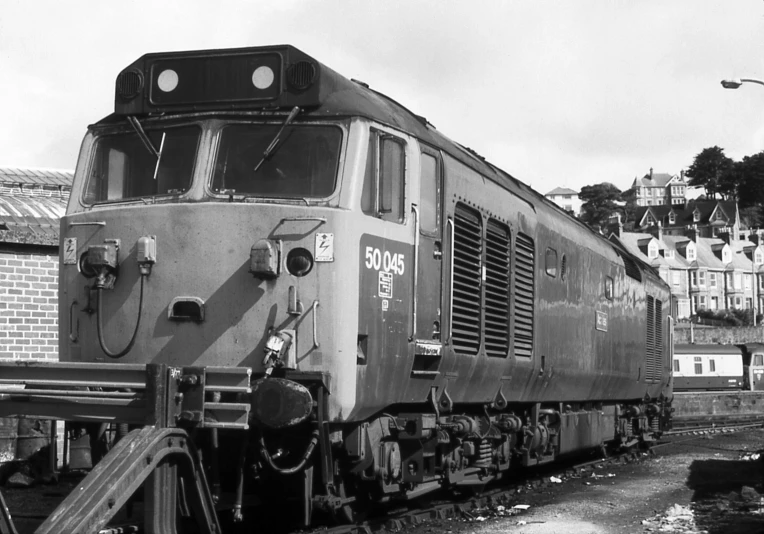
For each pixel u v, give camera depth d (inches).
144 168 313.3
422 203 341.4
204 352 290.5
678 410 1572.3
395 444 338.0
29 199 546.9
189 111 311.9
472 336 387.9
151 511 249.9
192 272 293.1
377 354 307.1
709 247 4687.5
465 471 402.9
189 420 259.4
